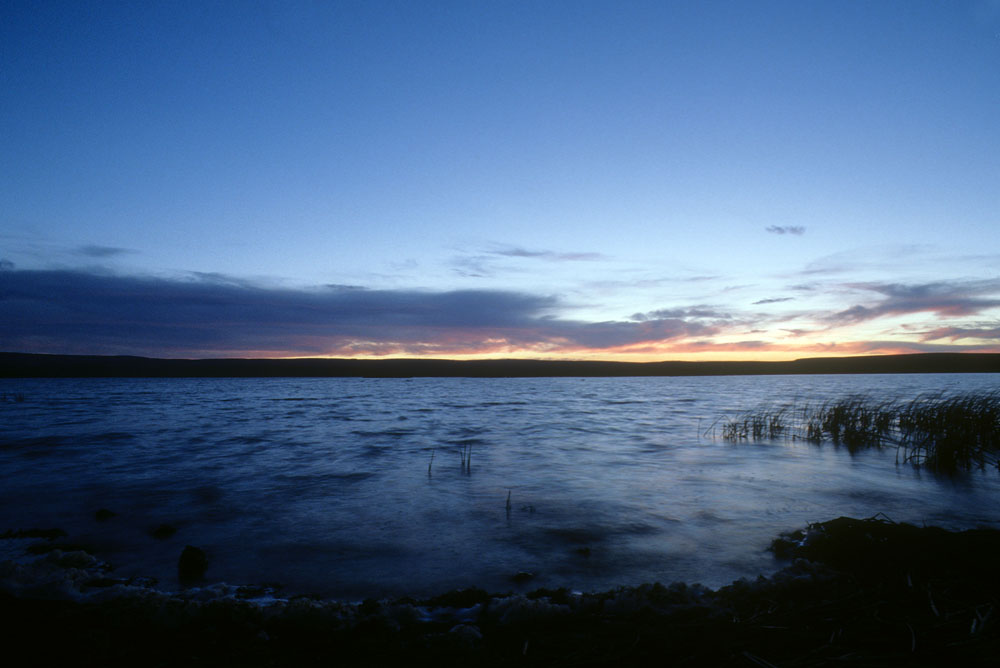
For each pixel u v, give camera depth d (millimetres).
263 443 18828
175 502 10695
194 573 6980
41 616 5004
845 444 18375
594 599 5465
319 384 92938
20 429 22844
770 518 9422
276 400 45062
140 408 35031
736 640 4398
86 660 4156
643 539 8344
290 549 7965
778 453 16625
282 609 5121
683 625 4730
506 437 20609
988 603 4938
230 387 77062
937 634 4371
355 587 6547
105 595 5633
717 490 11602
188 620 4965
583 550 7816
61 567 6949
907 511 9812
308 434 21438
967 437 15391
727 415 29969
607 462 15102
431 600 5793
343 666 4129
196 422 25984
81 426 24047
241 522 9367
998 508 10031
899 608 4973
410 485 12180
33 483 12367
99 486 12055
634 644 4375
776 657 4121
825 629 4574
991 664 3854
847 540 7141
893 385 70750
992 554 6234
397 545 8133
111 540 8406
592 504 10477
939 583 5512
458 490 11688
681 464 14742
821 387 70312
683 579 6727
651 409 35125
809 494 11195
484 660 4215
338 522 9344
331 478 12922
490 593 6094
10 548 7980
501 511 10008
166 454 16406
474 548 7957
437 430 22953
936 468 13938
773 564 7207
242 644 4512
